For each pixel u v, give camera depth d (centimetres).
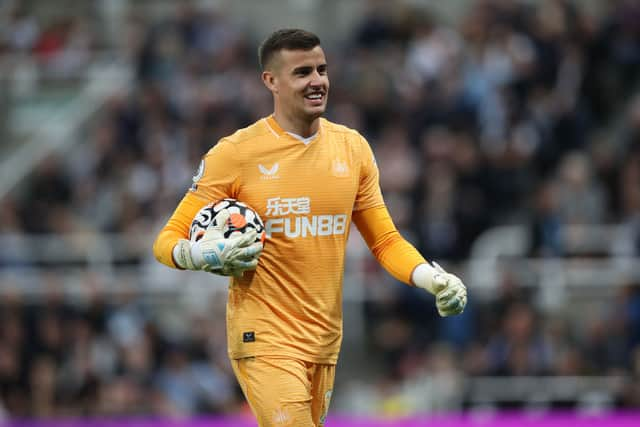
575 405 4459
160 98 6016
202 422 4341
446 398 4538
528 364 4516
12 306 4931
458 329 4762
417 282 2234
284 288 2239
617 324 4612
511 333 4569
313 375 2272
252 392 2239
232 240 2125
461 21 6631
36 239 5466
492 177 5244
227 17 6988
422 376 4672
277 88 2241
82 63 7100
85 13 7388
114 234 5466
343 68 5972
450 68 5831
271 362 2220
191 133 5753
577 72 5916
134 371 4756
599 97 5934
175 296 5166
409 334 4891
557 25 5972
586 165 5584
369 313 4969
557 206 5134
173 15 6875
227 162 2236
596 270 4891
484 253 5066
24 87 7044
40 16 7356
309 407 2225
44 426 4469
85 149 6366
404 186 5247
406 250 2291
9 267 5253
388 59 6006
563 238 4969
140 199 5616
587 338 4656
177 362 4759
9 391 4825
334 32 7012
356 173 2289
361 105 5747
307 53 2211
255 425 4272
